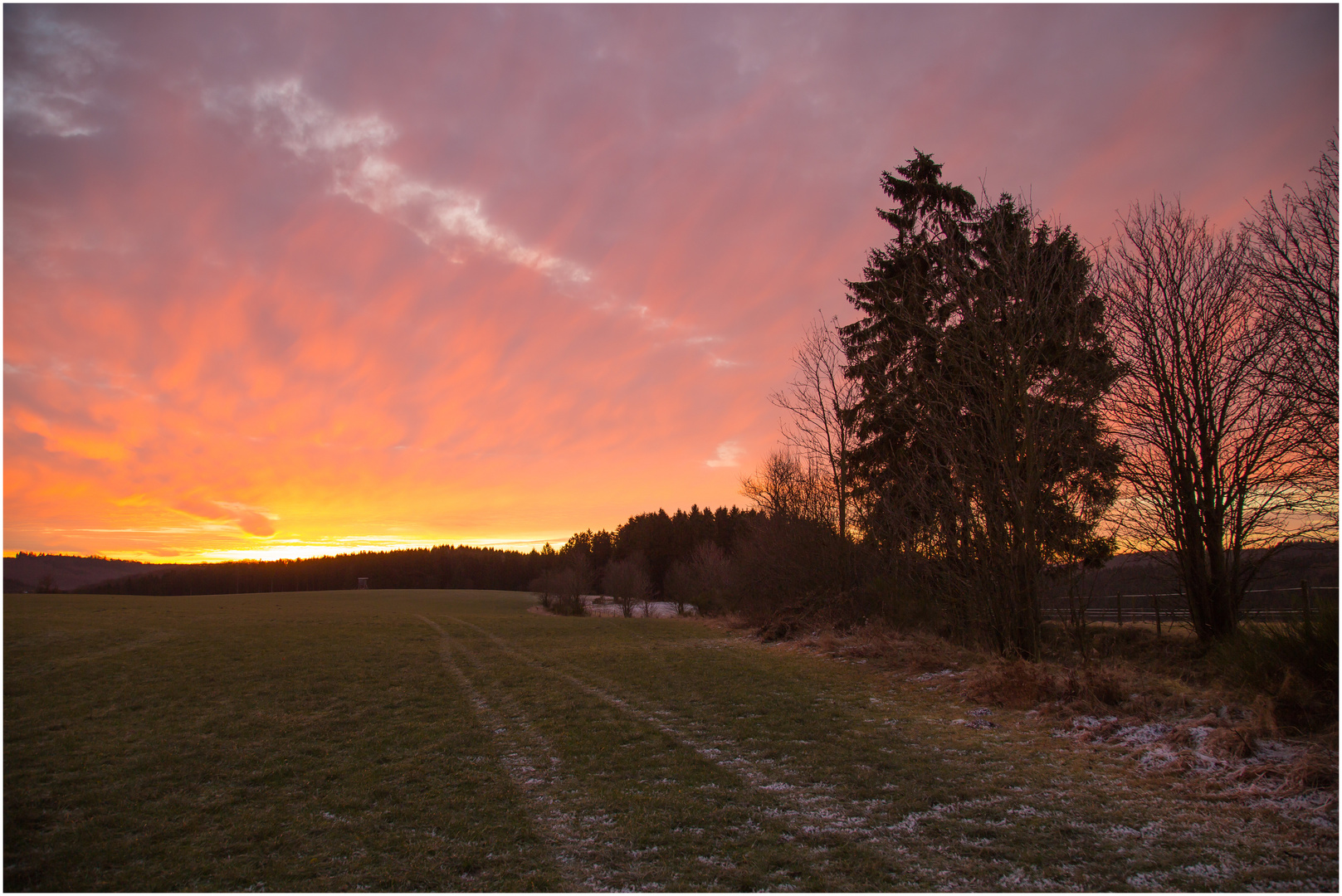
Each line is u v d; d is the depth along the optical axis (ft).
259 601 165.07
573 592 174.09
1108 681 27.14
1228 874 12.97
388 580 367.86
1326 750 18.45
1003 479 40.16
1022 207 43.16
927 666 38.93
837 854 14.74
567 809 18.33
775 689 36.11
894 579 57.88
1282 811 15.60
